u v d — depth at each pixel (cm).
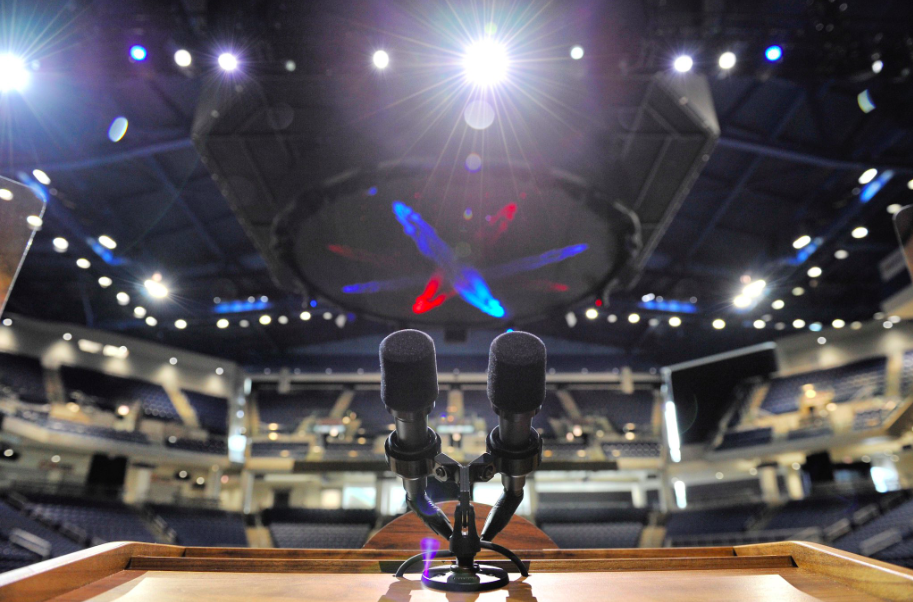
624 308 1516
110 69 650
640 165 498
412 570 104
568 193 429
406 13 436
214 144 471
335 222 454
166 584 86
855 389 1797
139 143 940
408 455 88
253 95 458
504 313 539
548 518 1997
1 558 1200
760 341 1952
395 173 420
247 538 1844
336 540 1862
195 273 1438
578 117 441
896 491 1653
